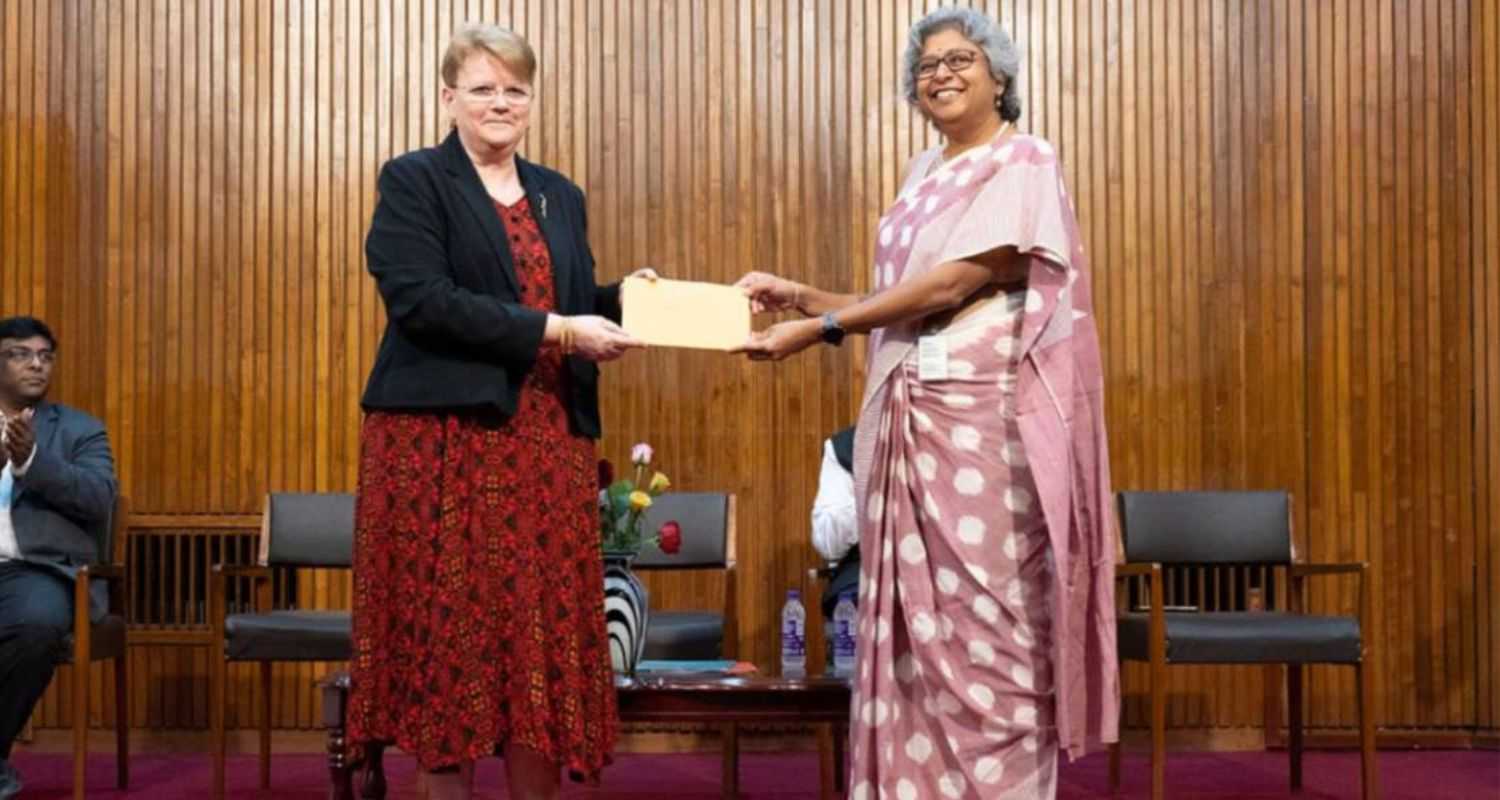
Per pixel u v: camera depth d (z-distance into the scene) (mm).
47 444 5320
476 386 3092
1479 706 6270
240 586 6301
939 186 3326
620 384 6266
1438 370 6301
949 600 3244
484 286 3160
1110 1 6367
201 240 6289
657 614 5609
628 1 6352
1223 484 6281
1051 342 3209
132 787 5496
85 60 6305
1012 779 3229
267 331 6285
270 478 6266
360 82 6340
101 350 6270
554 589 3146
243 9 6332
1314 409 6305
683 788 5516
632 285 3271
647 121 6336
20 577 5121
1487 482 6266
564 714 3113
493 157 3248
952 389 3262
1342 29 6352
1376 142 6340
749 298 3416
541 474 3158
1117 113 6348
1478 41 6328
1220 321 6312
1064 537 3158
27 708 5109
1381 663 6262
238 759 6090
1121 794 5402
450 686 3062
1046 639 3244
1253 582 6344
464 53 3211
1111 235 6328
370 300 6312
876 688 3314
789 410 6285
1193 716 6312
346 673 4789
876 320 3229
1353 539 6281
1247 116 6348
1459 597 6273
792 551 6266
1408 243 6320
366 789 4594
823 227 6324
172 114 6309
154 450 6258
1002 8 6371
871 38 6363
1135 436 6285
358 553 3164
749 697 4141
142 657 6238
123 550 5453
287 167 6312
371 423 3191
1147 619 5023
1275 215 6332
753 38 6355
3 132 6289
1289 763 5727
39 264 6270
